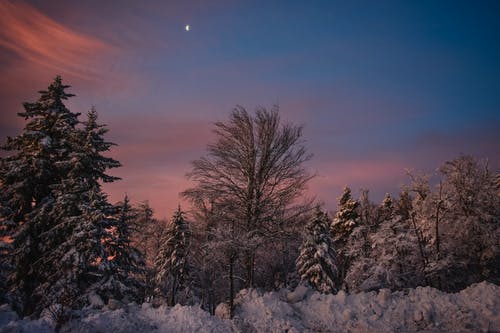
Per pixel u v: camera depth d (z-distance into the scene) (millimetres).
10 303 17438
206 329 11547
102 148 21422
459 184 25297
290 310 13148
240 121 17031
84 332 10266
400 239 25531
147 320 12250
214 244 14062
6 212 19266
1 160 20359
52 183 21484
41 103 21812
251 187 16734
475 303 11148
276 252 16906
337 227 36000
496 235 23406
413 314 11500
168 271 26328
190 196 16625
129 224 22219
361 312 12375
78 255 17219
